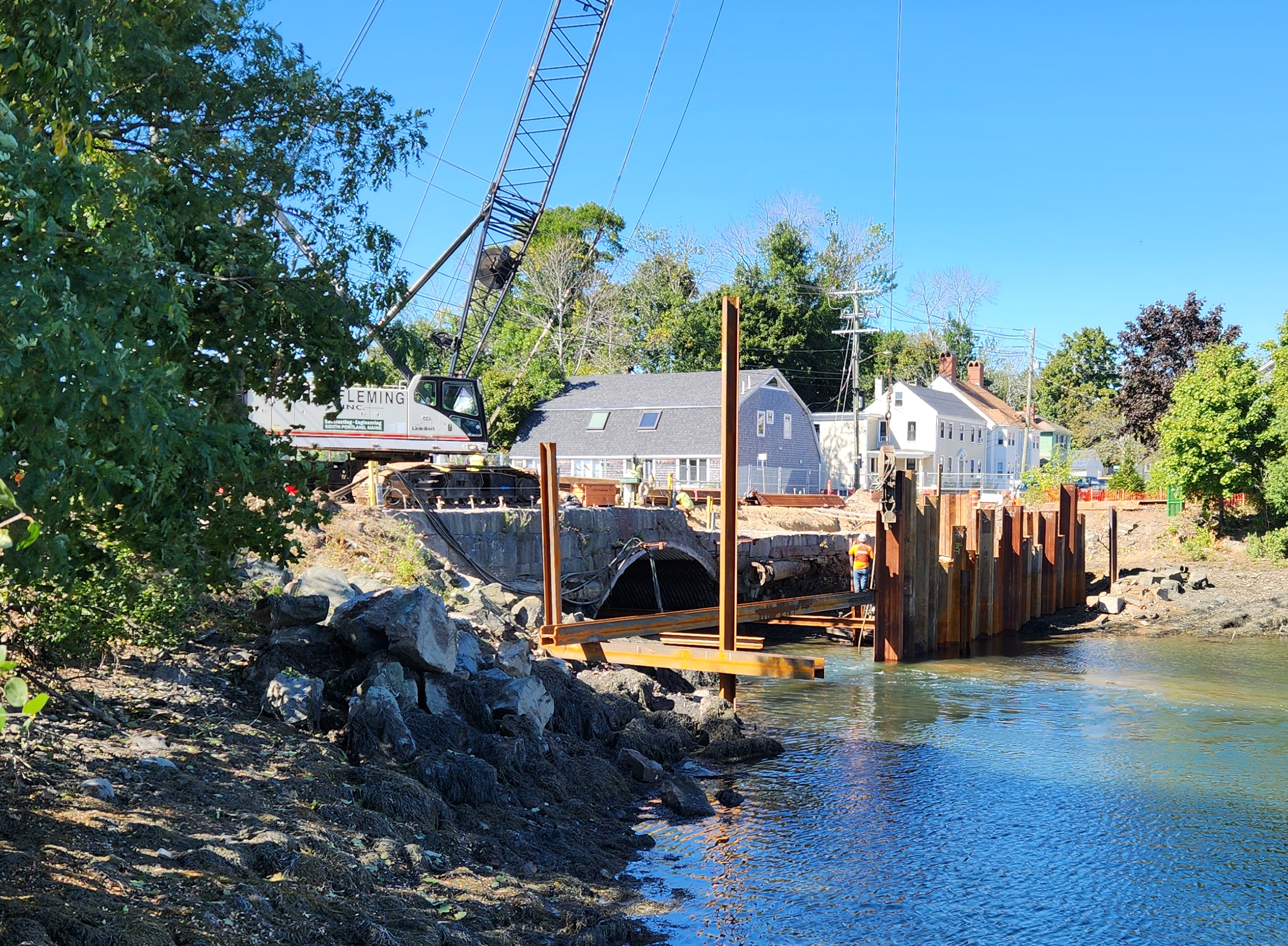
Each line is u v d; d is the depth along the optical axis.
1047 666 26.09
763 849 11.45
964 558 29.78
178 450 6.37
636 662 17.28
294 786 8.73
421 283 35.97
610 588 26.39
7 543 3.65
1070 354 96.44
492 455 29.03
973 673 24.73
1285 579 38.06
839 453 69.75
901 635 26.00
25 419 4.69
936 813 13.05
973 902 10.16
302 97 9.55
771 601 23.97
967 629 29.77
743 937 9.02
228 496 8.59
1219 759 16.08
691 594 32.91
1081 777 14.89
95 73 5.66
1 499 3.40
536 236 82.06
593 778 12.77
